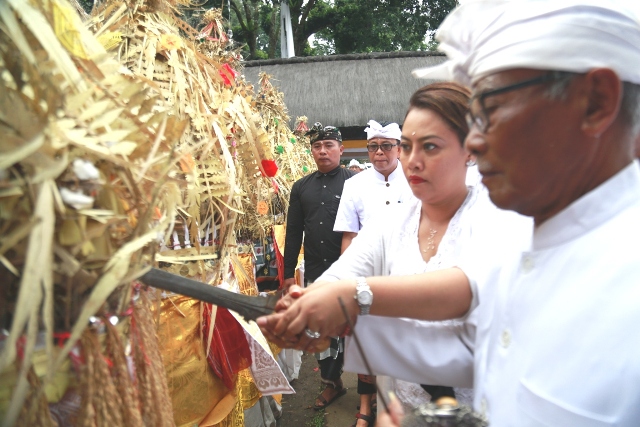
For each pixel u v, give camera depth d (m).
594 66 0.66
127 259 0.75
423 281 1.01
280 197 4.25
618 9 0.67
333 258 3.25
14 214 0.69
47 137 0.69
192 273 1.66
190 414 1.66
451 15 0.84
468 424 0.67
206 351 1.70
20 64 0.71
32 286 0.65
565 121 0.69
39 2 0.75
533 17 0.69
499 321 0.86
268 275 3.77
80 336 0.76
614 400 0.61
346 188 3.03
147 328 0.94
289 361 3.53
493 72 0.73
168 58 1.70
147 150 0.85
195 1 2.21
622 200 0.72
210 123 1.74
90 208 0.74
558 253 0.74
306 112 11.14
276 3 17.83
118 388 0.81
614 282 0.65
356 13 18.55
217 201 1.78
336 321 0.98
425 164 1.25
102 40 1.33
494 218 1.14
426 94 1.27
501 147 0.73
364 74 12.22
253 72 12.48
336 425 2.98
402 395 1.33
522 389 0.72
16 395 0.65
